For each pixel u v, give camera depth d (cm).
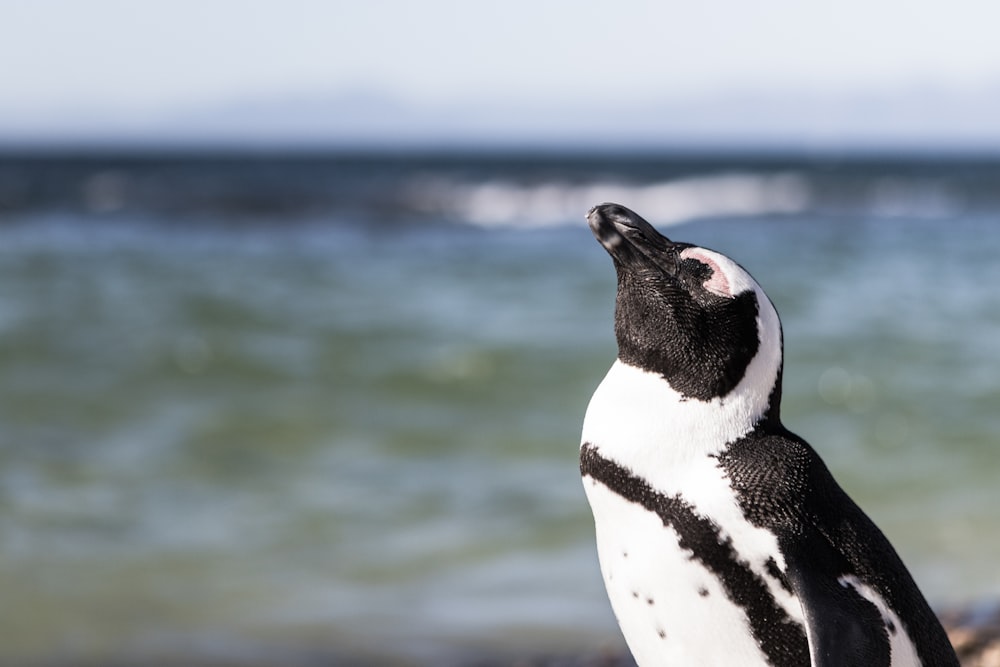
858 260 4122
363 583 1128
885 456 1550
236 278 3616
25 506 1367
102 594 1112
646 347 511
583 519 1297
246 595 1103
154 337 2498
